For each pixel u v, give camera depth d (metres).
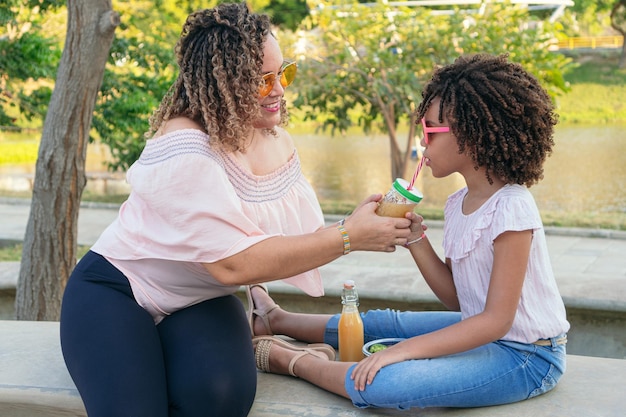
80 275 2.34
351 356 2.57
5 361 2.68
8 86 8.12
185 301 2.33
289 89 10.31
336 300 4.19
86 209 10.52
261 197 2.36
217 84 2.16
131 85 8.41
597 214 9.66
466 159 2.28
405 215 2.32
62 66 4.19
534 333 2.24
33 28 8.33
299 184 2.53
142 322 2.23
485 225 2.21
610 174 13.36
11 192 12.21
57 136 4.20
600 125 21.25
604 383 2.43
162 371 2.18
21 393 2.44
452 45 9.70
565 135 19.30
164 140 2.18
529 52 9.42
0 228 8.84
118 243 2.31
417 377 2.17
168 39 8.98
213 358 2.20
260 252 2.15
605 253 7.45
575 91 25.25
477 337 2.17
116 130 8.81
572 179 12.98
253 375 2.25
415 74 9.94
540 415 2.21
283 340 2.85
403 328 2.66
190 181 2.13
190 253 2.17
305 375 2.47
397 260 6.87
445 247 2.38
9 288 4.68
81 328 2.21
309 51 10.59
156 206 2.16
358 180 13.33
